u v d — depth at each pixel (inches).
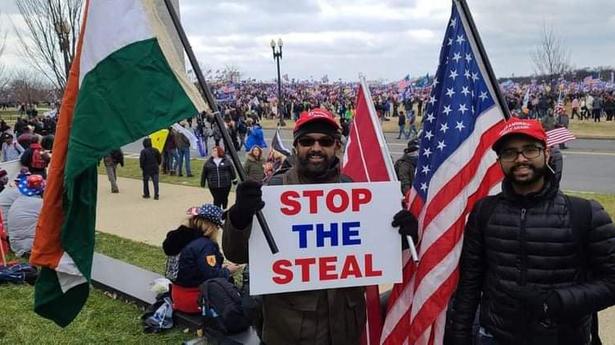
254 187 105.7
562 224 100.2
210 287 192.2
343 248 118.1
